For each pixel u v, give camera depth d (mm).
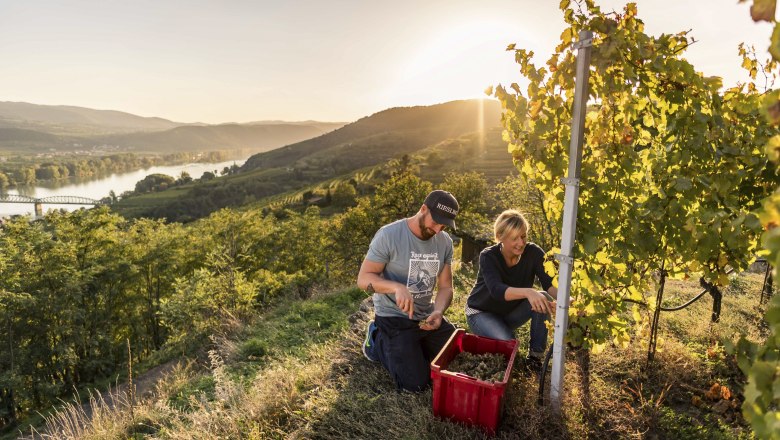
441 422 3312
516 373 3938
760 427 1229
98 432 4504
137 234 41844
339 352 5016
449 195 3684
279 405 4020
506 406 3469
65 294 30234
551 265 3547
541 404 3482
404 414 3477
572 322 3416
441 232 4102
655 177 3416
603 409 3453
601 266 3500
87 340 31078
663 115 3354
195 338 11547
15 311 29109
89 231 35688
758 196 3287
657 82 3164
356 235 33688
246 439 3637
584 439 3125
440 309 3990
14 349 28438
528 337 4918
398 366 3861
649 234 3295
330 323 7562
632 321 5176
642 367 4102
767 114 1082
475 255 12164
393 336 3973
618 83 3037
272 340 7102
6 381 25234
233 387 4684
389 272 3990
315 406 3885
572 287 3479
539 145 3152
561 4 2900
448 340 3885
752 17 985
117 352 35094
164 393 5836
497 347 3932
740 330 4719
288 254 44375
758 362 1266
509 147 3432
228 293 14883
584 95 2918
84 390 23766
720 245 3387
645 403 3418
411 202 32750
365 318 6156
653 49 2889
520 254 4062
